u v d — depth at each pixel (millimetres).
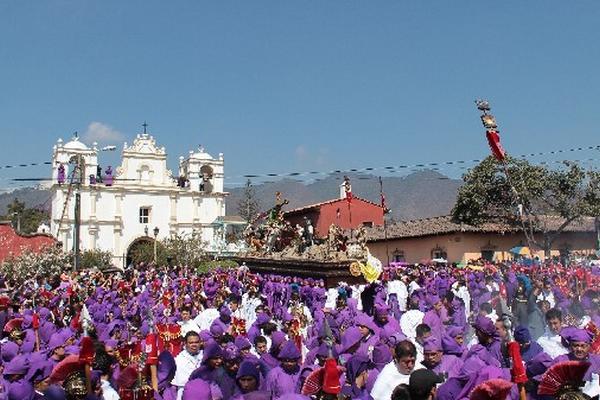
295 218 48031
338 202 46781
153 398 7312
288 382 7152
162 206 69500
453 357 7535
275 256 35938
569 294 16766
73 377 6215
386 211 37781
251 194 99438
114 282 27688
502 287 17734
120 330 11977
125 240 67250
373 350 7750
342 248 27688
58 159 66000
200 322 13406
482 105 17359
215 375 7391
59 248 45625
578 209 38375
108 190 66750
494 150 17453
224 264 46375
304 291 21406
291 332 12023
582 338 7113
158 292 23375
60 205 64750
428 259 44500
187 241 62312
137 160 70250
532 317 13555
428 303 16219
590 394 7004
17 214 97312
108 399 7414
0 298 13414
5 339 11305
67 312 17406
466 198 42062
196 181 72688
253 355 8273
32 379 7008
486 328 8039
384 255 49219
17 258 41656
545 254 39312
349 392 7281
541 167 40250
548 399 6148
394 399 5578
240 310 17438
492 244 42156
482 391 5137
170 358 8023
